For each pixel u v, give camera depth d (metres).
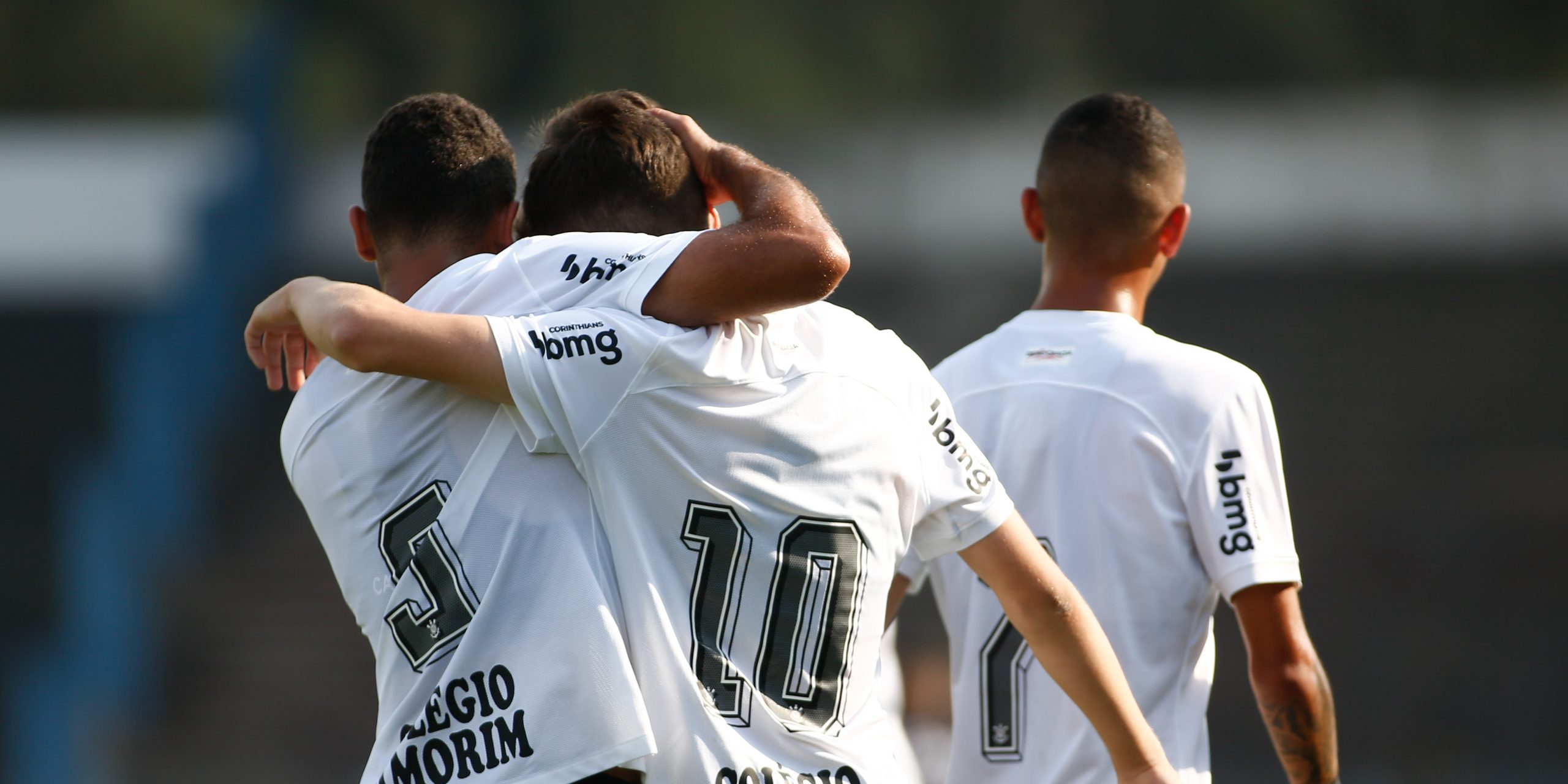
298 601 45.09
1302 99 74.25
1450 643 43.88
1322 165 68.69
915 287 61.06
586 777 6.43
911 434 7.28
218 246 51.47
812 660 6.79
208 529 47.25
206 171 58.91
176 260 54.19
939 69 73.69
